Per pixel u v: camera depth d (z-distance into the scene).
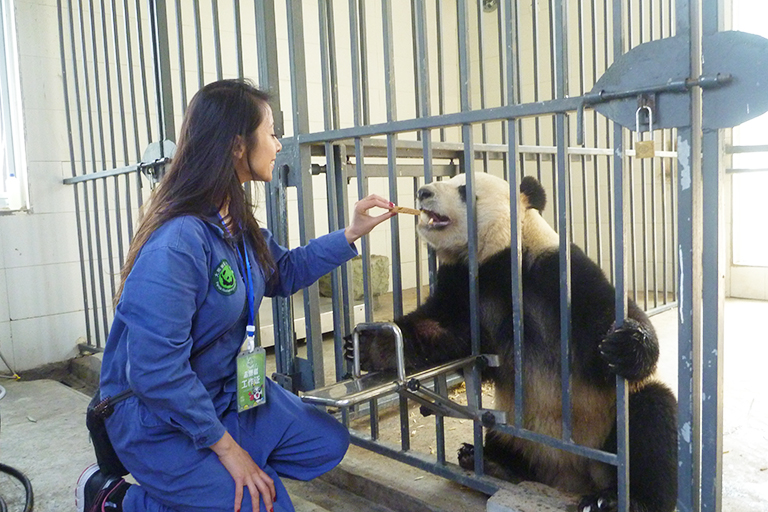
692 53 1.75
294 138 3.21
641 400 2.42
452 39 7.98
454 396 4.12
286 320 3.39
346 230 2.46
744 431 3.32
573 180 7.34
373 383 2.37
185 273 1.81
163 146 3.74
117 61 4.30
